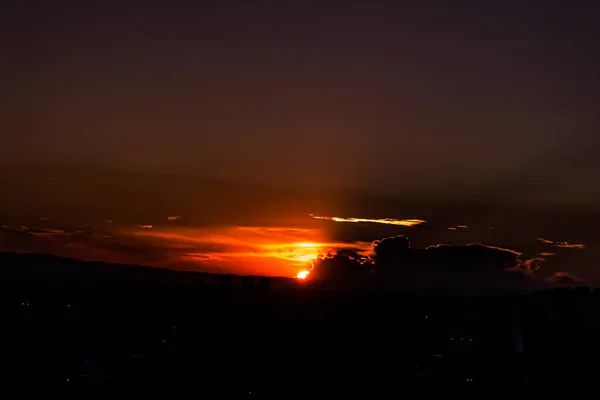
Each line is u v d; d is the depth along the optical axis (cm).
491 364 6250
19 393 5453
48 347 6862
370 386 6025
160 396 5597
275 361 6981
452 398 5531
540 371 5906
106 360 6719
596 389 5469
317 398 5666
